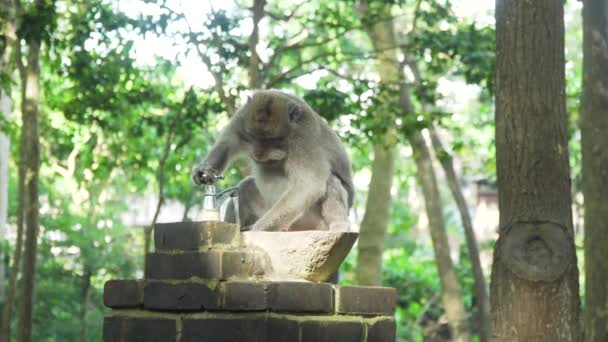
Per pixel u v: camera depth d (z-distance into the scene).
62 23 16.97
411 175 25.44
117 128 15.87
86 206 23.09
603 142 11.25
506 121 8.67
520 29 8.65
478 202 31.98
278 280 5.21
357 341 5.17
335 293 5.18
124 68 15.26
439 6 15.37
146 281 5.10
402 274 23.58
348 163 6.79
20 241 13.25
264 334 4.81
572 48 27.75
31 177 12.55
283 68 20.16
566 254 8.41
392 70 17.30
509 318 8.45
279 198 6.58
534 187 8.52
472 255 17.80
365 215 17.38
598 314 11.13
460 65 16.42
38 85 12.79
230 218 6.29
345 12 16.86
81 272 19.42
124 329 5.11
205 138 18.30
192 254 5.02
